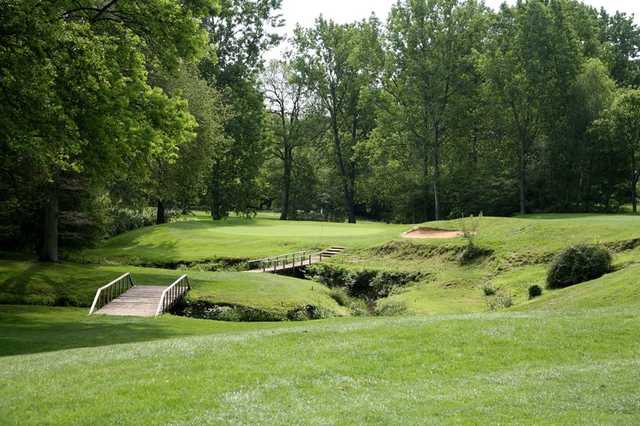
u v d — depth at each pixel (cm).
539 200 7094
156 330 2250
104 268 3866
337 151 8119
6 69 2109
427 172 7100
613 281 2620
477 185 7081
